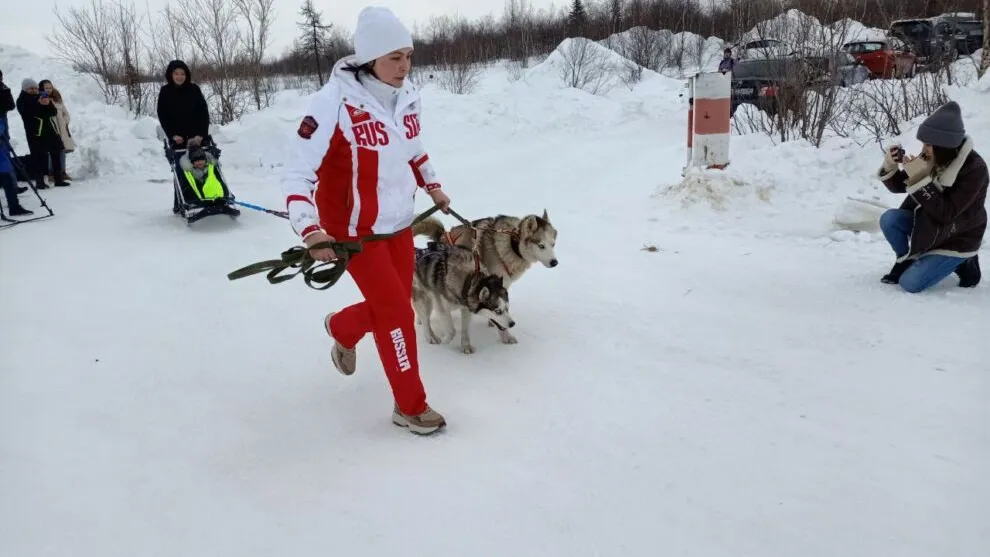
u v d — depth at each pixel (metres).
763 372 3.49
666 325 4.20
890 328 3.90
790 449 2.78
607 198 7.98
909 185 4.21
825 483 2.54
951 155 4.09
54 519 2.45
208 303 4.95
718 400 3.23
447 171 10.64
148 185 10.05
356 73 2.80
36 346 4.15
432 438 2.99
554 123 14.84
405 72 2.81
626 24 31.64
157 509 2.51
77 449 2.95
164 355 4.02
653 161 10.09
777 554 2.18
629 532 2.31
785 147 7.64
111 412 3.30
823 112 8.08
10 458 2.85
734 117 10.20
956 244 4.23
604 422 3.08
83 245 6.62
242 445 2.98
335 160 2.83
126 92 15.87
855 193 6.75
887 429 2.89
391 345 2.94
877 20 11.45
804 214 6.49
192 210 7.38
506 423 3.11
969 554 2.14
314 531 2.36
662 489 2.54
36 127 9.58
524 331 4.28
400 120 2.89
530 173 10.08
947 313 4.03
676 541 2.26
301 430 3.11
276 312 4.76
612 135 13.99
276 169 11.27
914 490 2.48
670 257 5.61
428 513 2.44
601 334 4.14
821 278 4.83
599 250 5.93
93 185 10.09
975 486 2.48
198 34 16.64
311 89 23.16
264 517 2.45
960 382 3.23
